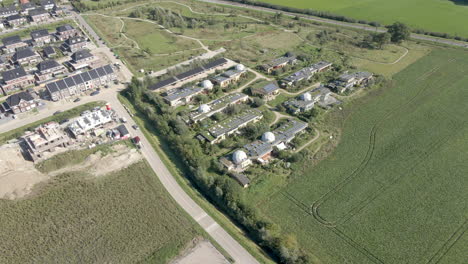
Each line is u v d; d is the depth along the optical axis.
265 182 136.12
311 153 152.50
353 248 112.25
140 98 191.00
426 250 111.56
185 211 122.69
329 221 121.69
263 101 186.38
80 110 180.38
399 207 127.31
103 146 153.88
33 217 120.19
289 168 144.12
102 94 197.00
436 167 146.25
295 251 107.81
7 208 122.44
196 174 134.50
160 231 115.12
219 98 192.88
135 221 118.75
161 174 139.50
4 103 181.75
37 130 155.50
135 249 109.25
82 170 140.50
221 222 118.56
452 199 130.50
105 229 116.06
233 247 110.19
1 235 114.19
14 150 147.75
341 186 136.88
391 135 166.75
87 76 198.25
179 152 148.62
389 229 118.75
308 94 186.88
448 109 187.12
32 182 132.62
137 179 136.62
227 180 129.25
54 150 149.38
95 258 106.62
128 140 159.25
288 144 157.50
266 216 123.19
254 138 157.50
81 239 112.81
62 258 106.94
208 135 158.88
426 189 135.25
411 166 146.75
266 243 112.06
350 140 163.25
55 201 126.25
